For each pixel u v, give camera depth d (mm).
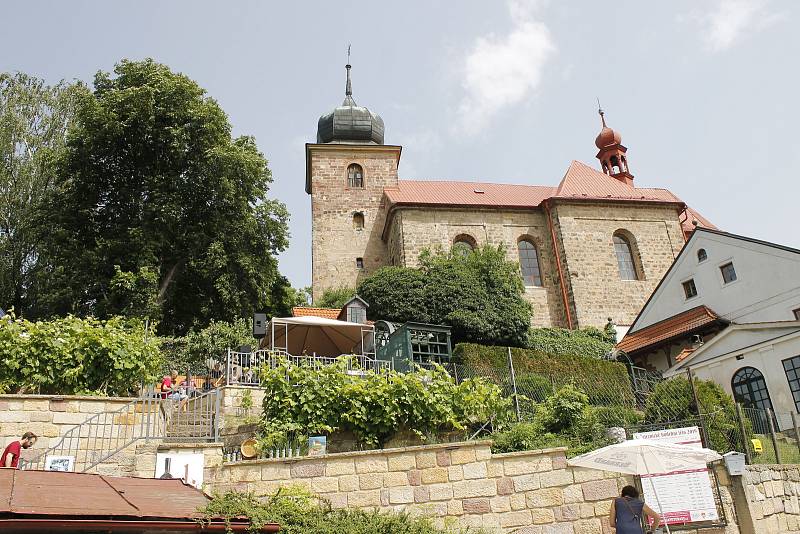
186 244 36281
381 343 27922
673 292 36625
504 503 12930
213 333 29453
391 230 46219
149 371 18016
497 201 46406
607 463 11914
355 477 13117
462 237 44188
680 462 11742
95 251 33750
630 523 11047
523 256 44562
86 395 15969
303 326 26047
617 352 34781
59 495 8164
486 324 33156
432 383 17078
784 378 25797
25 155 41969
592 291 42688
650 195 47188
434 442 16406
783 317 31062
